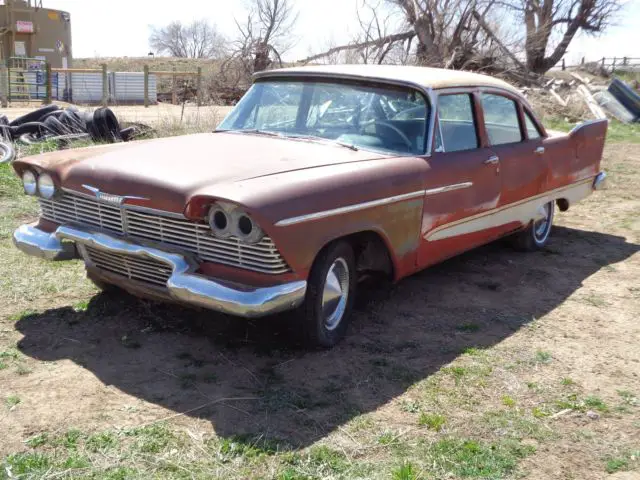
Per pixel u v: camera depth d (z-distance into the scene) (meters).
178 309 4.66
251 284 3.67
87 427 3.23
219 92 22.58
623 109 19.58
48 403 3.43
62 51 23.59
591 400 3.78
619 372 4.17
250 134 5.02
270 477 2.91
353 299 4.38
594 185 7.32
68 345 4.10
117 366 3.87
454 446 3.24
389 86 4.92
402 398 3.69
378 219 4.25
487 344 4.48
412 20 20.53
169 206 3.77
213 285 3.65
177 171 3.95
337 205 3.91
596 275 6.10
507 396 3.79
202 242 3.79
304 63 19.55
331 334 4.22
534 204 6.18
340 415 3.46
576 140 6.78
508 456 3.20
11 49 22.42
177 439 3.17
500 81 5.94
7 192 7.47
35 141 9.95
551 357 4.33
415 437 3.31
